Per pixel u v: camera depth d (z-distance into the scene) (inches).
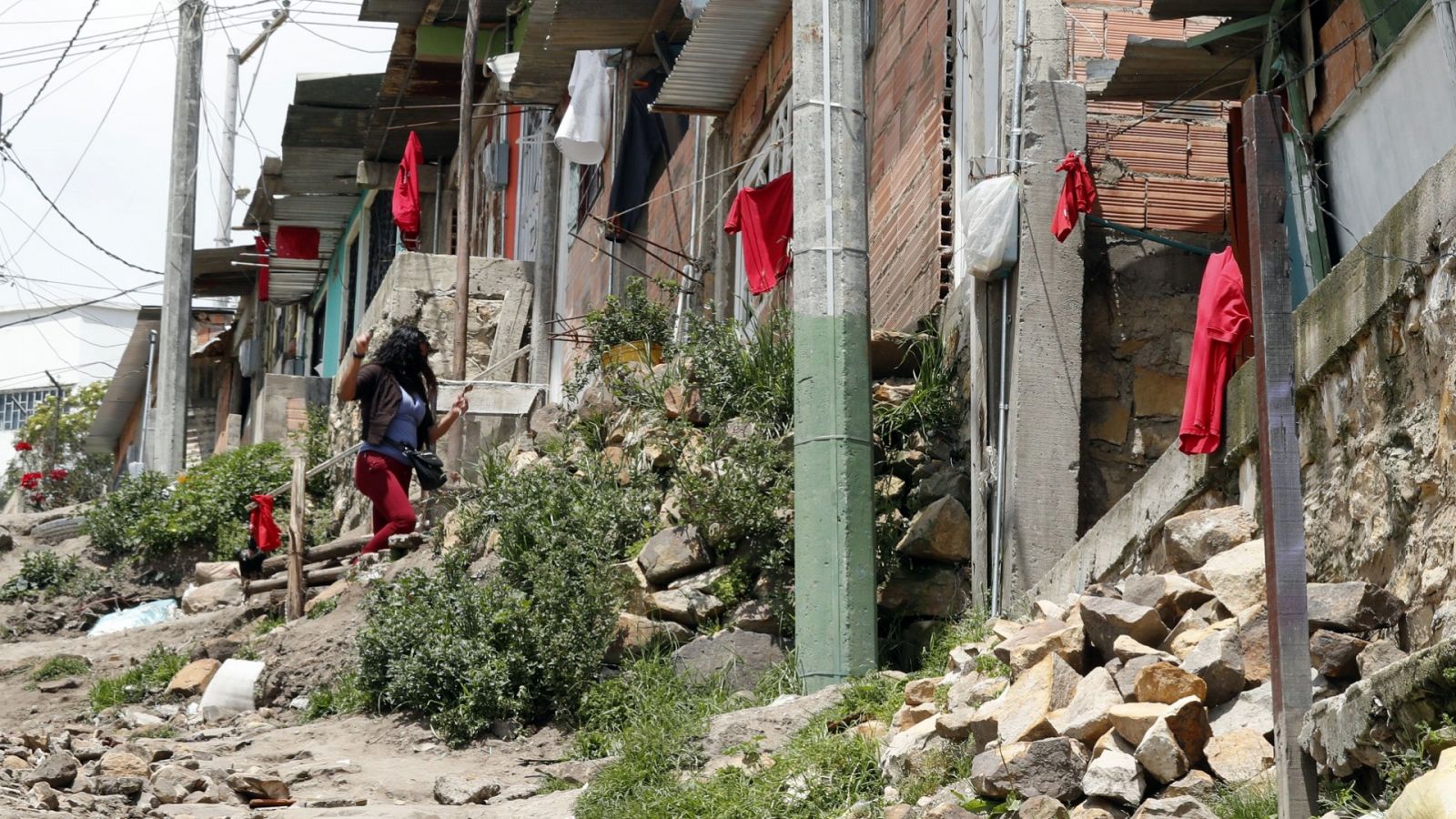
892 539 390.9
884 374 430.6
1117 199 387.2
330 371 1146.0
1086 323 382.6
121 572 745.0
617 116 676.7
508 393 631.2
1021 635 283.6
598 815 294.2
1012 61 386.0
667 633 400.2
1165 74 377.4
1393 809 171.2
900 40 465.7
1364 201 329.7
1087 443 377.1
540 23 647.1
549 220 771.4
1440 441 215.0
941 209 423.5
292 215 1097.4
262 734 410.3
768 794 278.4
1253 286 216.5
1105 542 323.0
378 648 417.1
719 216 588.4
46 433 1608.0
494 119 898.7
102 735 395.9
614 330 538.6
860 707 316.8
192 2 918.4
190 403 1446.9
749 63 567.5
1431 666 177.2
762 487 413.1
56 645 564.4
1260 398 210.7
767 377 444.5
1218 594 255.1
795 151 382.6
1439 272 216.1
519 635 392.5
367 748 384.2
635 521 434.3
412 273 772.0
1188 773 218.5
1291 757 198.7
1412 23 301.0
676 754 318.7
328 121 929.5
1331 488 249.9
